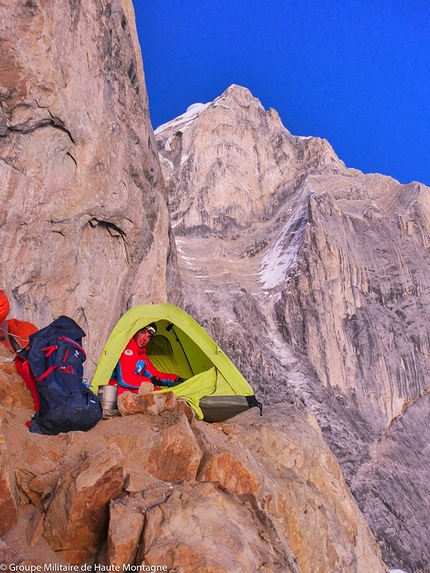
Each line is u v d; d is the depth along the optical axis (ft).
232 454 17.43
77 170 31.99
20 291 28.78
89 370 35.60
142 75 45.88
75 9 30.99
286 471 22.13
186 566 11.64
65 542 12.75
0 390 17.42
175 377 23.49
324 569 19.63
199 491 14.58
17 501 13.67
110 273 38.29
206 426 21.09
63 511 12.92
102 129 33.99
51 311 31.45
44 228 29.84
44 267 30.22
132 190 38.47
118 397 18.86
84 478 13.01
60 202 30.71
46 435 16.31
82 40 31.94
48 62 27.68
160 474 16.56
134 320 22.91
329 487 23.75
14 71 26.27
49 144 29.48
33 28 26.84
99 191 33.63
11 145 27.40
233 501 15.74
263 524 15.03
